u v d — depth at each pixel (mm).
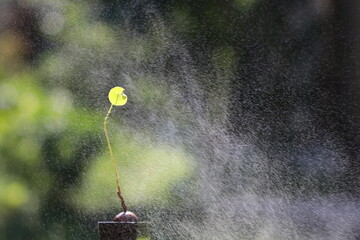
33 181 8188
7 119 8852
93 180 7844
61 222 7449
